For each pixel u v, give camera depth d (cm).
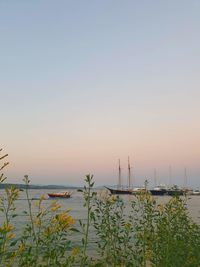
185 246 766
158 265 725
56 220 459
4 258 414
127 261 705
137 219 788
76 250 482
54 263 457
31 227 462
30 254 434
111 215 718
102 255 718
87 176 530
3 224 429
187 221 837
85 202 527
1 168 431
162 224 766
